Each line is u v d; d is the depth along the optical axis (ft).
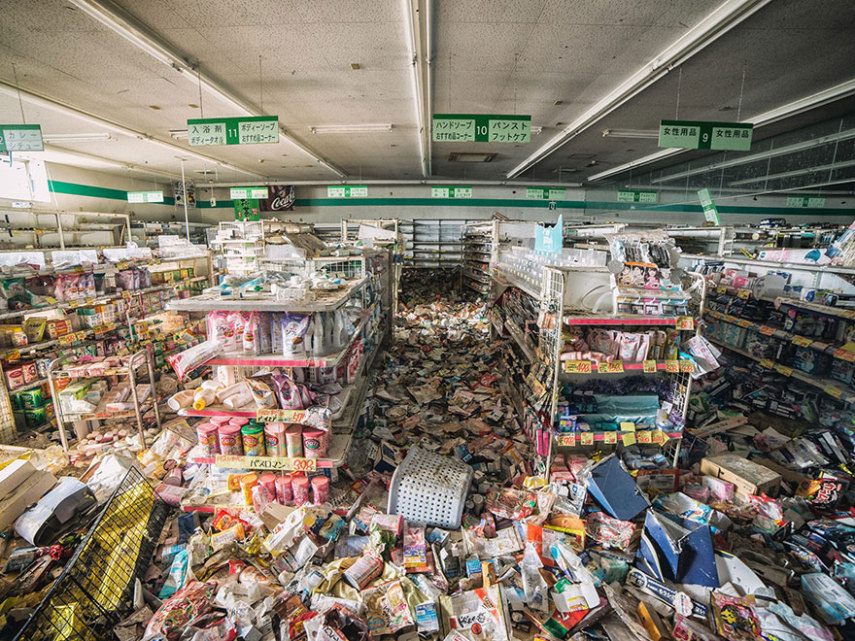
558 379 9.49
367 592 6.63
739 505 8.84
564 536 7.78
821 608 6.53
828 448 10.44
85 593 5.96
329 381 9.63
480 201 55.26
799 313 12.37
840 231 23.63
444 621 6.39
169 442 11.32
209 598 6.47
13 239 29.50
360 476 9.95
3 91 18.88
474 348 21.97
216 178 50.62
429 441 12.10
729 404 13.74
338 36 14.70
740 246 30.99
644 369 9.11
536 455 10.73
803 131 26.45
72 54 15.65
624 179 52.29
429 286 45.65
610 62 17.25
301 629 5.91
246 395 8.78
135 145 30.99
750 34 14.64
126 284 17.61
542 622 6.32
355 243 19.99
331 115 24.56
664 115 24.04
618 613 6.32
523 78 19.02
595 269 9.44
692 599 6.51
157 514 8.55
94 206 41.57
